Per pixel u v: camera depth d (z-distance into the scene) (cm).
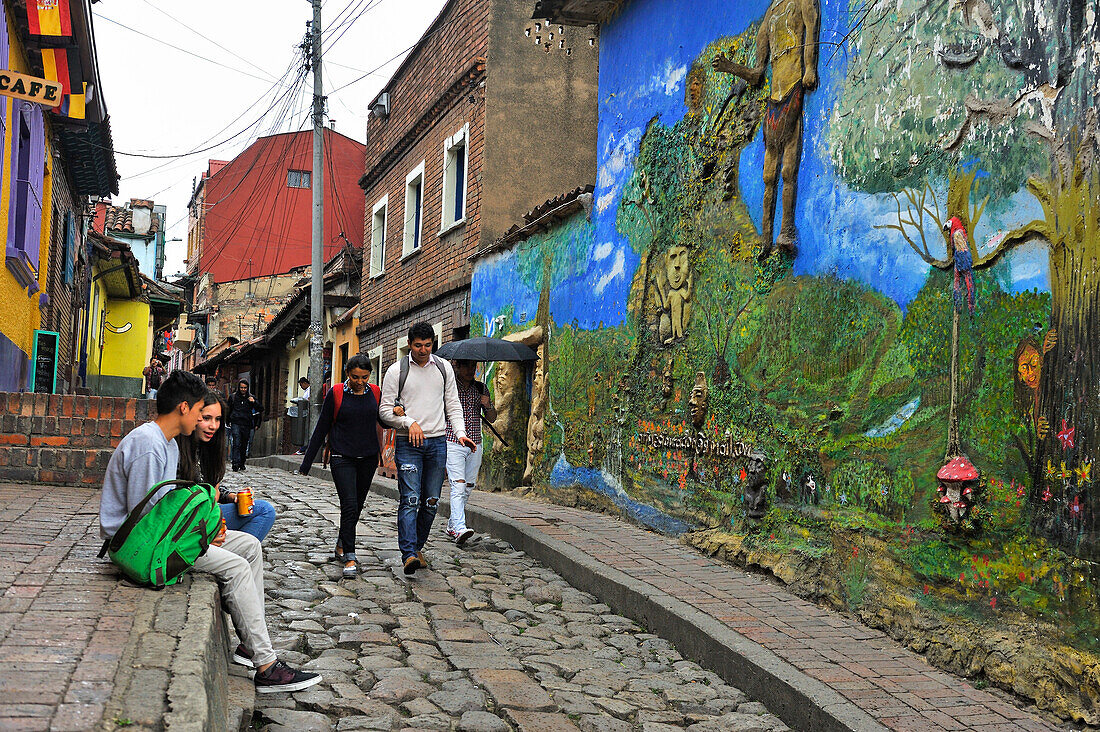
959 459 494
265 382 3359
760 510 691
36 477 764
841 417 604
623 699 472
